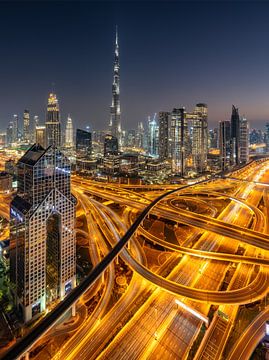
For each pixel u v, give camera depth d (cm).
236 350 11512
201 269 17825
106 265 15138
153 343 11819
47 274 16112
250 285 15438
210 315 13712
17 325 13862
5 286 16762
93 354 11544
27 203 13912
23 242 13712
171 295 14938
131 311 13875
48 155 13925
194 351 11788
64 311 11769
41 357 11569
